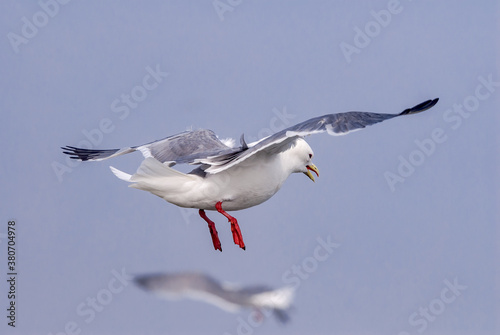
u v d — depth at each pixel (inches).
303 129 405.7
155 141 503.2
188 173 460.1
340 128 399.9
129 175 447.2
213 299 714.8
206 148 482.9
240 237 456.8
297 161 526.9
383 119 408.8
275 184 471.5
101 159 492.7
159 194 458.0
